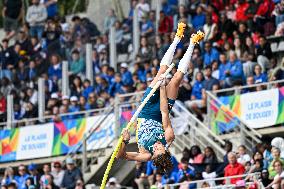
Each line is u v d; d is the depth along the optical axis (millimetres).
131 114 43375
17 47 53000
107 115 44375
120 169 44344
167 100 25328
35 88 50219
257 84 41375
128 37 49812
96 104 46906
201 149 41844
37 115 49031
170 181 39656
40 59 51156
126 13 53281
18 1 56469
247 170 37719
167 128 25188
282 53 45969
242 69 43562
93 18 54094
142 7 50188
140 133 25438
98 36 50844
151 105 25391
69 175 43438
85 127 45656
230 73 43656
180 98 43594
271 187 35750
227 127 41781
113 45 49594
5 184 44656
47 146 47250
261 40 44219
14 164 48438
